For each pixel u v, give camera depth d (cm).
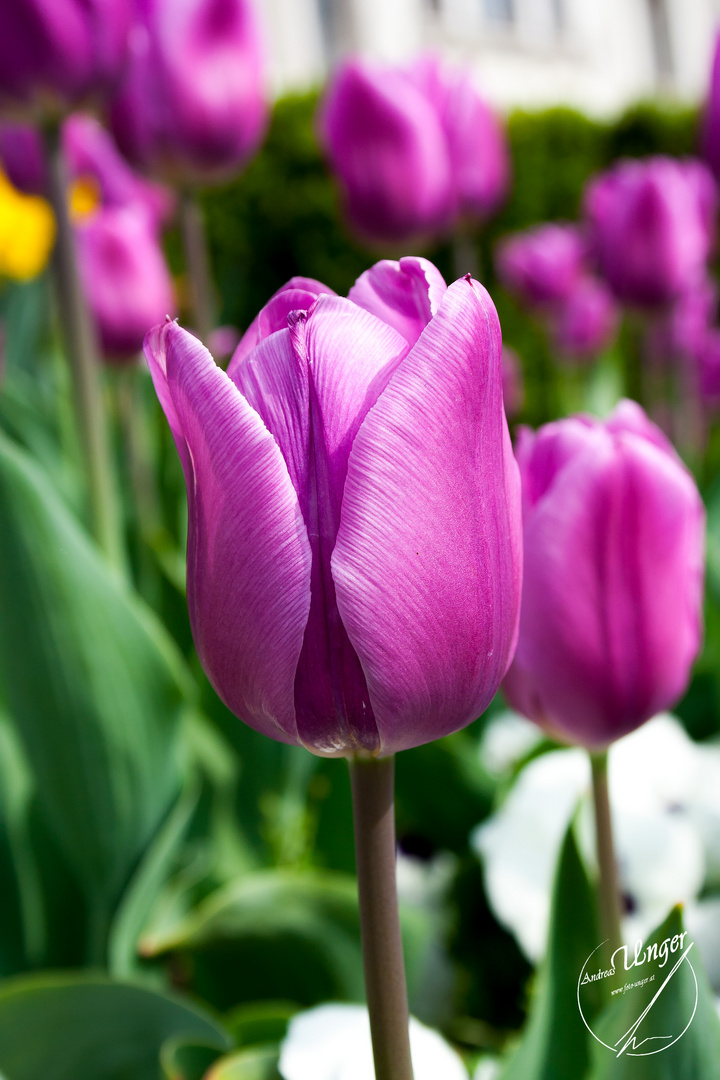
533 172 273
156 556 70
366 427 26
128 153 74
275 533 27
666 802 57
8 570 44
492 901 53
